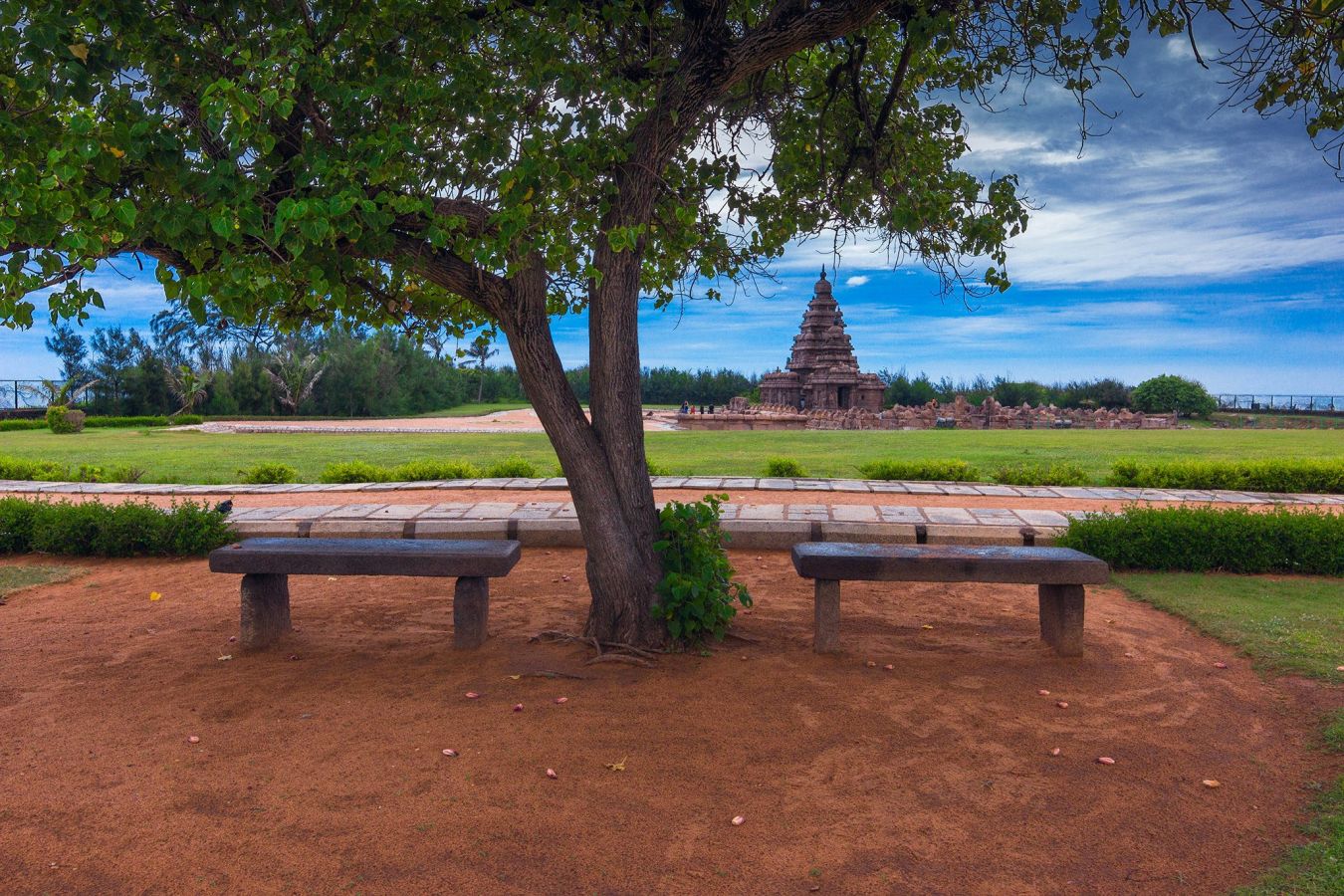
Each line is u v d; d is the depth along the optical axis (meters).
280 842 2.98
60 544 8.14
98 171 3.25
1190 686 4.54
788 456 17.91
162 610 6.29
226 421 39.38
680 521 5.10
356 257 4.42
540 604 6.24
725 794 3.34
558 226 4.20
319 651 5.18
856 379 46.28
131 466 16.14
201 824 3.11
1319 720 4.00
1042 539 8.09
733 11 5.30
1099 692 4.45
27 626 5.85
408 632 5.61
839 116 6.16
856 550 5.12
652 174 4.72
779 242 6.55
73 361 46.12
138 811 3.20
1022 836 3.06
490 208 4.39
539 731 3.89
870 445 21.30
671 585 4.88
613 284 4.87
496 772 3.50
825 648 5.05
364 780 3.44
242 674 4.75
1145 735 3.91
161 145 3.31
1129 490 11.63
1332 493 12.00
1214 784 3.40
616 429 4.97
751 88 5.73
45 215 3.20
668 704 4.20
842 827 3.11
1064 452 18.75
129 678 4.70
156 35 3.73
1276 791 3.37
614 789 3.36
